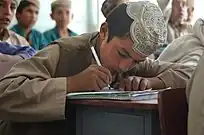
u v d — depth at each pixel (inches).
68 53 48.1
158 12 45.0
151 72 52.6
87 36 50.2
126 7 43.9
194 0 127.5
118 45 43.3
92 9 150.9
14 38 111.0
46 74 45.6
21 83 42.9
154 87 47.4
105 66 45.3
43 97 41.7
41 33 134.6
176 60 70.6
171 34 115.0
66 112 43.1
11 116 42.6
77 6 147.2
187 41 72.6
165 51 73.2
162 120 33.7
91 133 41.1
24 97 41.8
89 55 48.0
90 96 39.9
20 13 128.9
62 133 45.8
